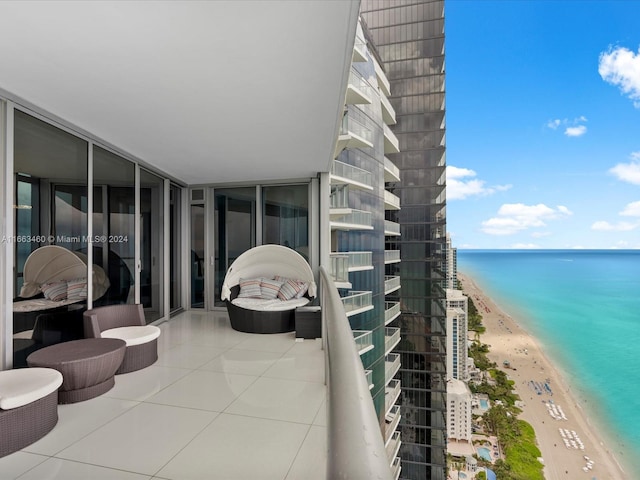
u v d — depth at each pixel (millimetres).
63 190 3734
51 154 3559
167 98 2971
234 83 2674
